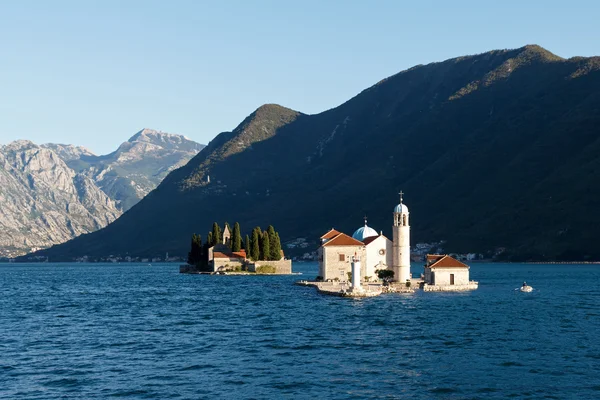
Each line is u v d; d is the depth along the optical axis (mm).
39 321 116562
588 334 96688
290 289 191375
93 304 151625
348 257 191750
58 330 103875
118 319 118438
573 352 82438
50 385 67062
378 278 189125
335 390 65000
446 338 92562
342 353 81750
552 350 83688
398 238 184375
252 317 117750
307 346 86375
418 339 91625
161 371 72500
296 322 109562
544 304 143125
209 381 68188
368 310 127250
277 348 85062
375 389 65375
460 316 117375
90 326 108500
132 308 139625
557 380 68562
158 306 143500
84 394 63812
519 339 91875
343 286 177375
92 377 70062
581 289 197500
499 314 121312
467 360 77688
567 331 99562
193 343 89500
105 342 91250
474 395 63469
